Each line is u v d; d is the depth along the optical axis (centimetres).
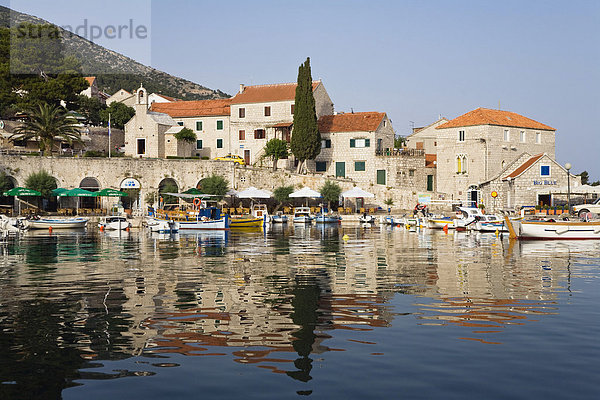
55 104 8519
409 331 1340
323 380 1010
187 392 957
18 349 1206
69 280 2159
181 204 7325
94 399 929
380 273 2356
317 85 8994
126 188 7669
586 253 3269
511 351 1176
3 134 7956
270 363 1107
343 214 7719
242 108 8950
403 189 7950
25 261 2833
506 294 1830
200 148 9125
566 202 7625
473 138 7869
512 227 4453
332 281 2127
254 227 6134
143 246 3778
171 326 1399
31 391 965
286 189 7762
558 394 937
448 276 2264
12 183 7188
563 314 1519
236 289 1942
